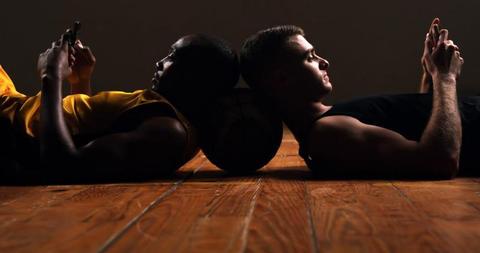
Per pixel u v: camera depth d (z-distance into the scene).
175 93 2.24
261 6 6.79
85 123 2.16
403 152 2.04
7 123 2.17
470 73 6.66
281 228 1.30
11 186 2.03
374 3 6.73
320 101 2.27
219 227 1.31
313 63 2.25
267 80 2.26
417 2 6.69
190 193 1.82
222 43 2.29
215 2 6.81
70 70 2.18
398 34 6.74
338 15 6.77
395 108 2.21
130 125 2.16
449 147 2.01
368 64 6.79
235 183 2.05
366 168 2.09
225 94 2.29
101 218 1.43
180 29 6.87
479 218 1.38
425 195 1.72
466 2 6.63
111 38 6.91
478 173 2.20
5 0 6.93
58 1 6.91
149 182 2.10
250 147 2.23
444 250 1.11
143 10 6.88
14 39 6.96
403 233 1.24
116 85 6.95
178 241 1.19
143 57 6.92
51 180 2.12
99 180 2.11
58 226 1.34
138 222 1.38
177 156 2.14
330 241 1.18
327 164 2.14
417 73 6.75
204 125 2.25
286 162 2.81
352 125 2.10
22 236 1.25
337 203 1.60
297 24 6.80
